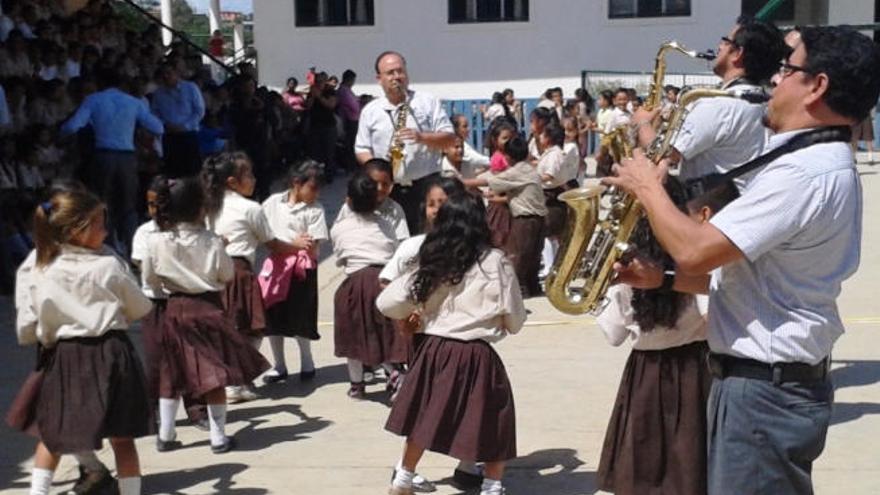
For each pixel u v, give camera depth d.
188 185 5.54
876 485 5.14
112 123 10.41
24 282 4.56
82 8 13.73
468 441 4.63
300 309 6.65
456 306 4.73
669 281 3.59
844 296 9.23
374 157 7.40
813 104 3.02
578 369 7.12
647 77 21.55
